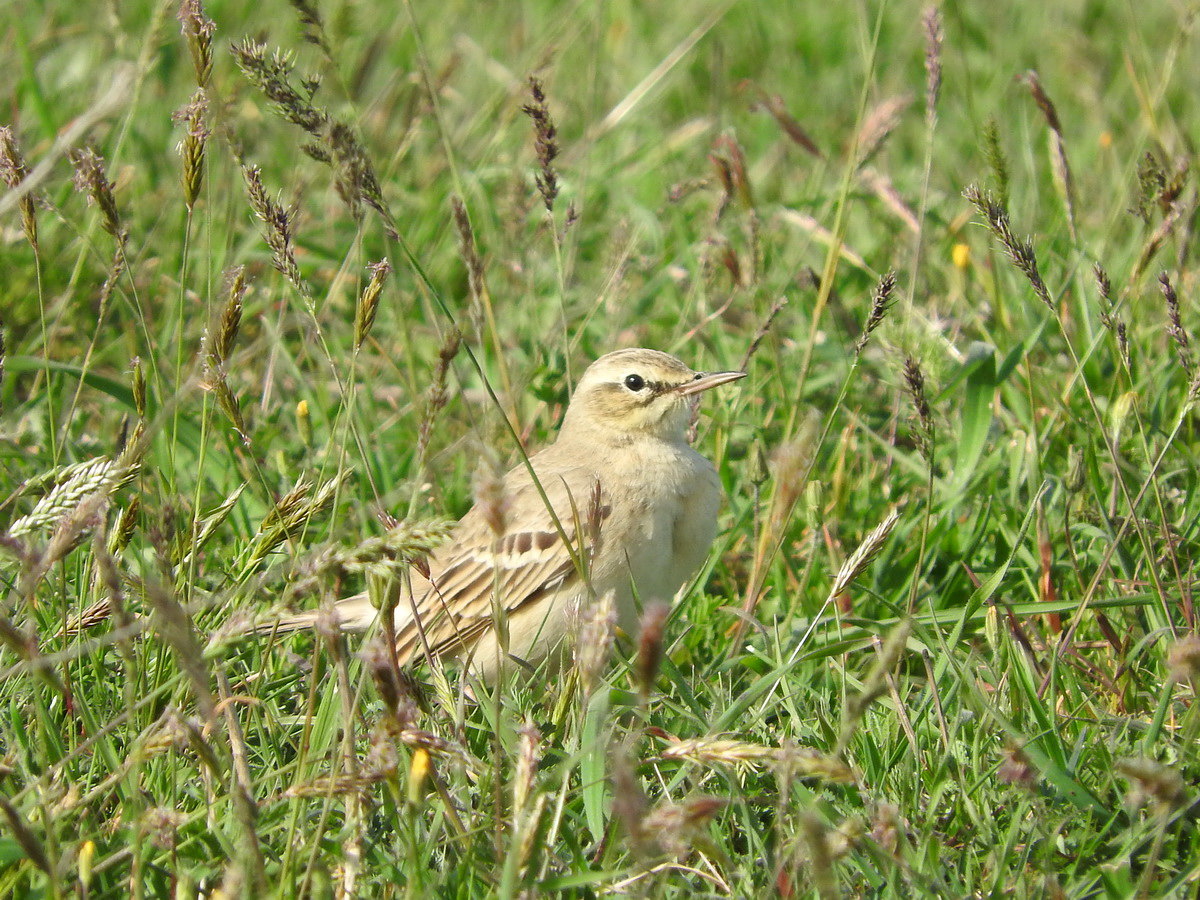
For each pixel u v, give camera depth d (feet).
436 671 26.45
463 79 68.74
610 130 59.93
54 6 68.49
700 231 56.39
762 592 37.99
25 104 59.26
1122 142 64.49
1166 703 27.45
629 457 37.37
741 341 51.60
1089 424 42.01
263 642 33.24
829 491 42.42
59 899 20.67
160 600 20.63
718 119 63.26
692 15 81.97
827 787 27.99
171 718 22.44
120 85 25.05
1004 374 41.19
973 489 41.50
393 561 21.35
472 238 26.50
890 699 31.09
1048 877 22.90
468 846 23.49
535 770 21.35
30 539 24.16
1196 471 38.06
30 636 24.34
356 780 21.29
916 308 49.88
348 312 52.08
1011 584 38.17
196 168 28.27
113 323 51.13
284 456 39.29
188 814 22.90
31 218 31.50
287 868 22.48
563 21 65.41
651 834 19.10
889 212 56.24
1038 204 58.54
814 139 67.67
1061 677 31.55
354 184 26.68
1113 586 35.42
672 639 35.50
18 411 45.21
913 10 79.30
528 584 36.81
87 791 26.27
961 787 26.71
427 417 24.31
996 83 70.49
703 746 20.97
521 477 38.60
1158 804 21.93
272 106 27.14
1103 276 33.53
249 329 50.90
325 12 52.29
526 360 48.01
